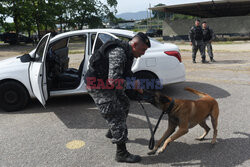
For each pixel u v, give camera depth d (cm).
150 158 278
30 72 421
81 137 337
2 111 454
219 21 2459
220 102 471
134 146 307
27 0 2716
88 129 363
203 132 346
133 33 474
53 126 376
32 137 338
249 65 866
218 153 285
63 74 490
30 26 2919
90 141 324
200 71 793
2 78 429
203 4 2283
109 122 258
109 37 439
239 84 607
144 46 242
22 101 446
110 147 307
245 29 2352
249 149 292
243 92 536
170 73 477
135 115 415
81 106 470
